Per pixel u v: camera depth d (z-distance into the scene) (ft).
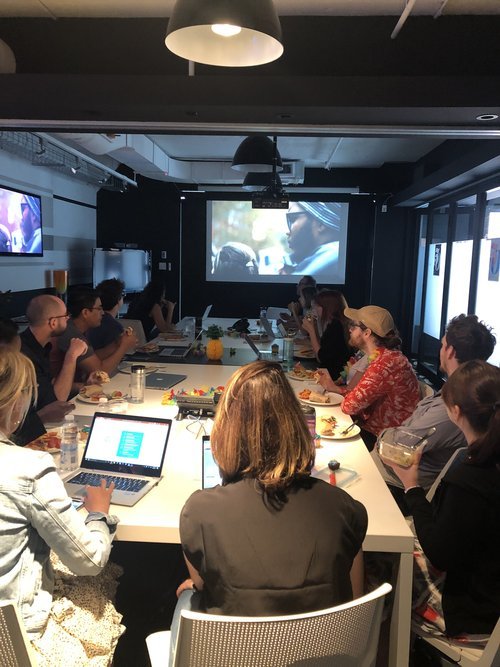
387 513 5.27
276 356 13.94
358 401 8.54
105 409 8.33
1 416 4.31
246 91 8.29
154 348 14.05
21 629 3.34
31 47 9.53
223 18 4.94
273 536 3.56
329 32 9.10
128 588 7.59
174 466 6.29
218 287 32.32
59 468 6.05
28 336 9.14
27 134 17.10
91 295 11.75
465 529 4.53
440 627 5.00
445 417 6.56
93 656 4.48
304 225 31.22
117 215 31.19
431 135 9.28
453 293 20.67
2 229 19.16
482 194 17.72
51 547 4.18
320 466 6.35
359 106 8.25
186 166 27.61
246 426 3.85
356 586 4.11
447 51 9.07
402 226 27.73
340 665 3.47
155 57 9.39
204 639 3.18
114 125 9.26
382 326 8.98
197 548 3.61
